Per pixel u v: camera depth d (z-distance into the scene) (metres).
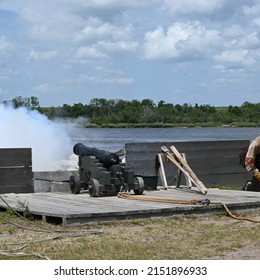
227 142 24.05
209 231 13.84
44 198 18.20
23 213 15.72
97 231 13.83
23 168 19.95
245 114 167.25
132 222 14.98
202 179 23.52
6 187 19.78
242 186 24.00
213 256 11.43
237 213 16.42
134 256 11.36
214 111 166.62
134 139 92.38
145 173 22.22
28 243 12.53
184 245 12.37
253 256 11.41
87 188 19.11
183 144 23.12
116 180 18.33
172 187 20.58
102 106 143.38
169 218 15.55
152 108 154.00
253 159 16.17
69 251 11.80
